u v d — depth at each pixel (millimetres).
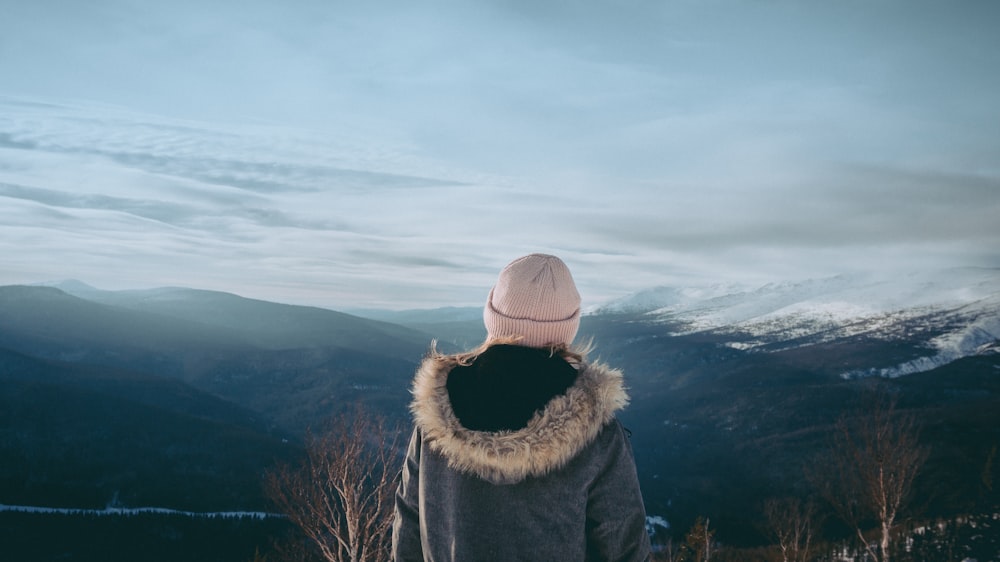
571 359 1495
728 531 46969
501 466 1319
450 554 1415
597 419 1373
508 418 1354
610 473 1426
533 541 1353
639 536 1449
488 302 1612
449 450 1387
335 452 10000
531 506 1354
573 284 1569
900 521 20219
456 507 1397
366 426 10375
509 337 1491
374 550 9922
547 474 1355
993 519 36812
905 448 19172
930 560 29156
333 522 10000
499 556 1360
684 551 20625
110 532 63375
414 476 1562
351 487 9836
